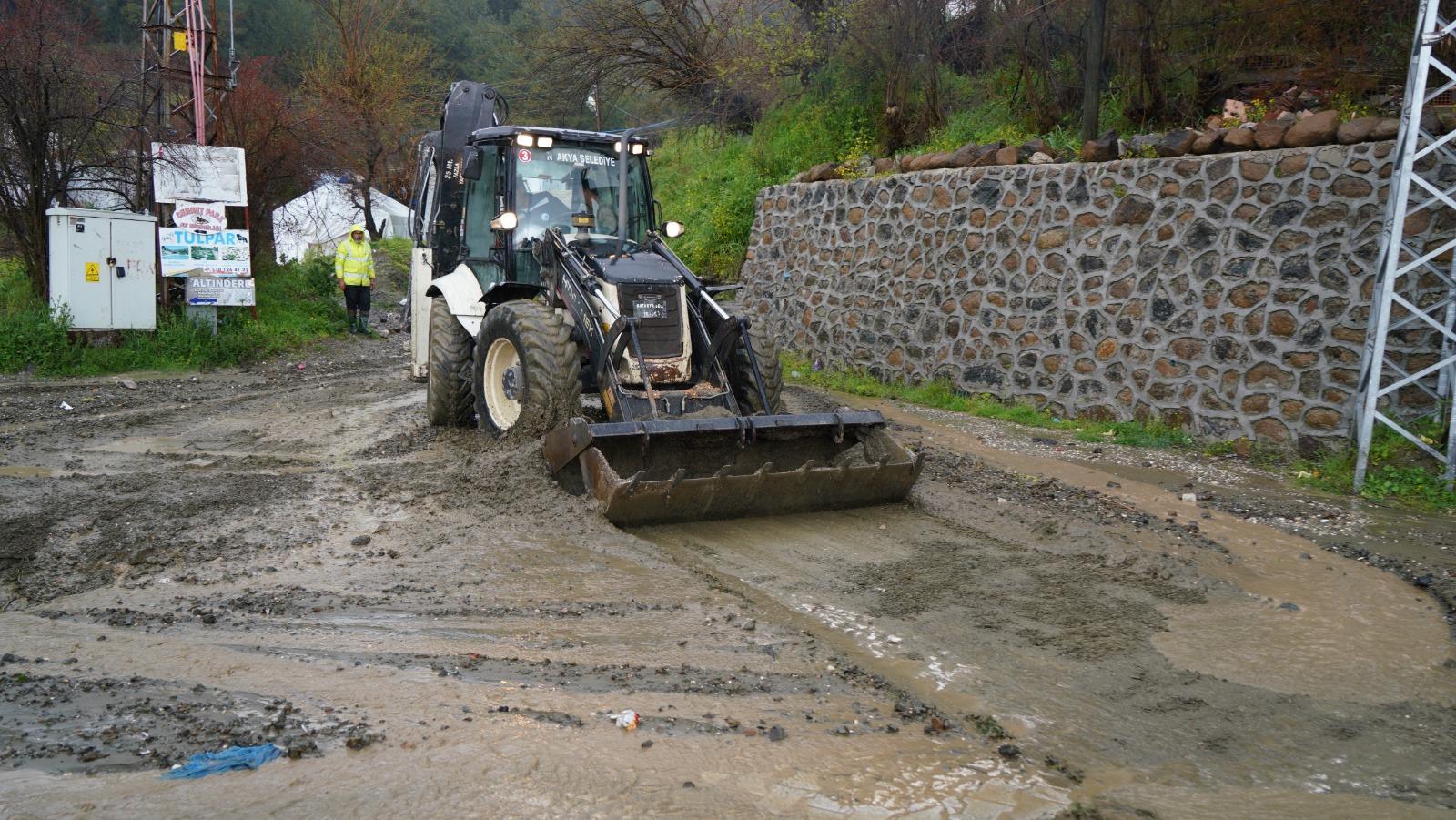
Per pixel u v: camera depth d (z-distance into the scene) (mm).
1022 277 10828
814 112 16828
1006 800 3268
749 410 7758
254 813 3033
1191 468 8461
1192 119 12195
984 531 6406
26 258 14617
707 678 4133
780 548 5977
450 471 7352
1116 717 3922
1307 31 11148
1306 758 3648
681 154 21203
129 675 4078
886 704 3971
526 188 8625
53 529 5918
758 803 3178
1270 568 5910
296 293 18781
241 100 18141
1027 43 13406
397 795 3143
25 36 13781
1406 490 7535
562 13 23062
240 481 7156
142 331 13922
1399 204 7469
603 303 7418
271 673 4109
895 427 9875
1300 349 8664
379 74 32625
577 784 3236
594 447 6383
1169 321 9562
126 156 14984
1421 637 4855
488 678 4090
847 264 13125
